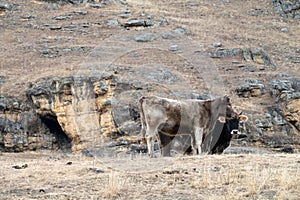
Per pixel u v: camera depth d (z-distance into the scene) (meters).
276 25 137.75
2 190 27.25
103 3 129.12
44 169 33.38
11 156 61.00
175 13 132.75
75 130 69.06
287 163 32.47
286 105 86.81
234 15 140.25
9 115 74.12
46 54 101.75
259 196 24.78
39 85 75.62
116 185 26.28
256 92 92.81
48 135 74.44
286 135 83.31
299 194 24.92
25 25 117.44
